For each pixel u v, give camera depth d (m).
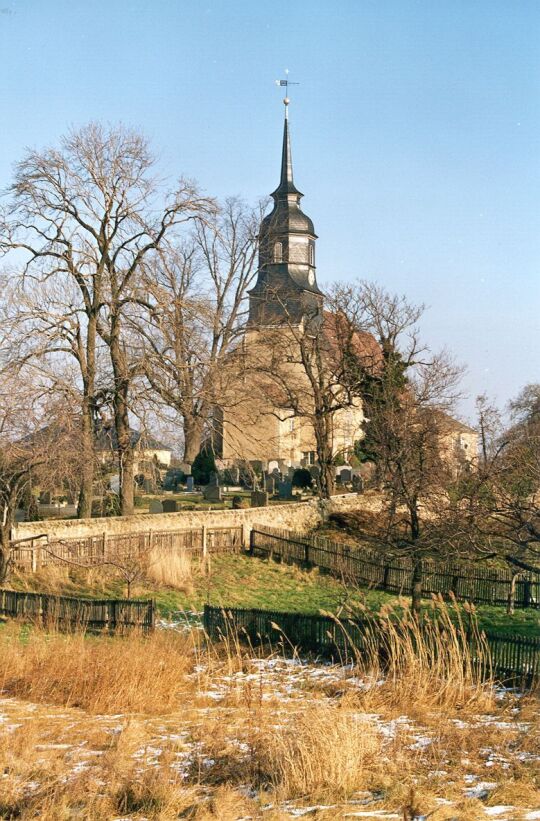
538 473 24.92
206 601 31.55
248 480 59.03
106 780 11.66
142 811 10.49
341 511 48.09
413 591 28.30
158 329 39.38
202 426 42.72
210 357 40.75
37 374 35.53
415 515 28.31
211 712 16.50
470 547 22.81
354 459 68.81
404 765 11.98
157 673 18.70
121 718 16.02
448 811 9.79
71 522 35.06
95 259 39.16
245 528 41.56
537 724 14.52
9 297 36.75
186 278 54.19
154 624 24.42
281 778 11.42
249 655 22.47
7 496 30.91
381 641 21.02
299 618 23.23
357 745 12.19
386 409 33.66
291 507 44.81
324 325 52.59
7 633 24.28
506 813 9.77
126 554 35.56
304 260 74.50
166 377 38.69
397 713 15.95
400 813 9.80
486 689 18.06
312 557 38.25
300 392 51.88
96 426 38.44
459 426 37.78
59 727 15.21
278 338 50.94
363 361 51.78
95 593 31.92
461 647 19.92
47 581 32.22
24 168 38.19
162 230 40.16
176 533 38.47
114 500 41.53
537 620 29.50
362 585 35.75
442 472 28.52
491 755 12.80
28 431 32.53
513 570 30.73
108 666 18.12
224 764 12.32
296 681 19.38
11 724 15.33
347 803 10.36
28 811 10.31
